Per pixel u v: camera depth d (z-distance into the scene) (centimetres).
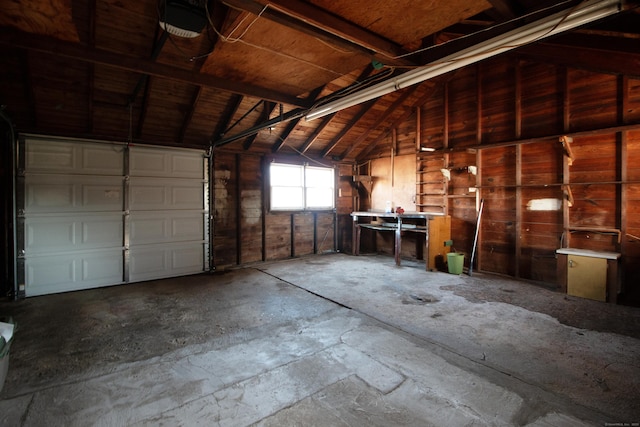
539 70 509
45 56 381
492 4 217
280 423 199
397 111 700
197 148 593
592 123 457
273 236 709
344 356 280
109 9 329
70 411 210
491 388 233
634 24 365
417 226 632
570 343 303
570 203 476
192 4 221
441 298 438
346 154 792
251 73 338
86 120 489
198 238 596
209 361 273
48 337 321
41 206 463
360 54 287
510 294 454
